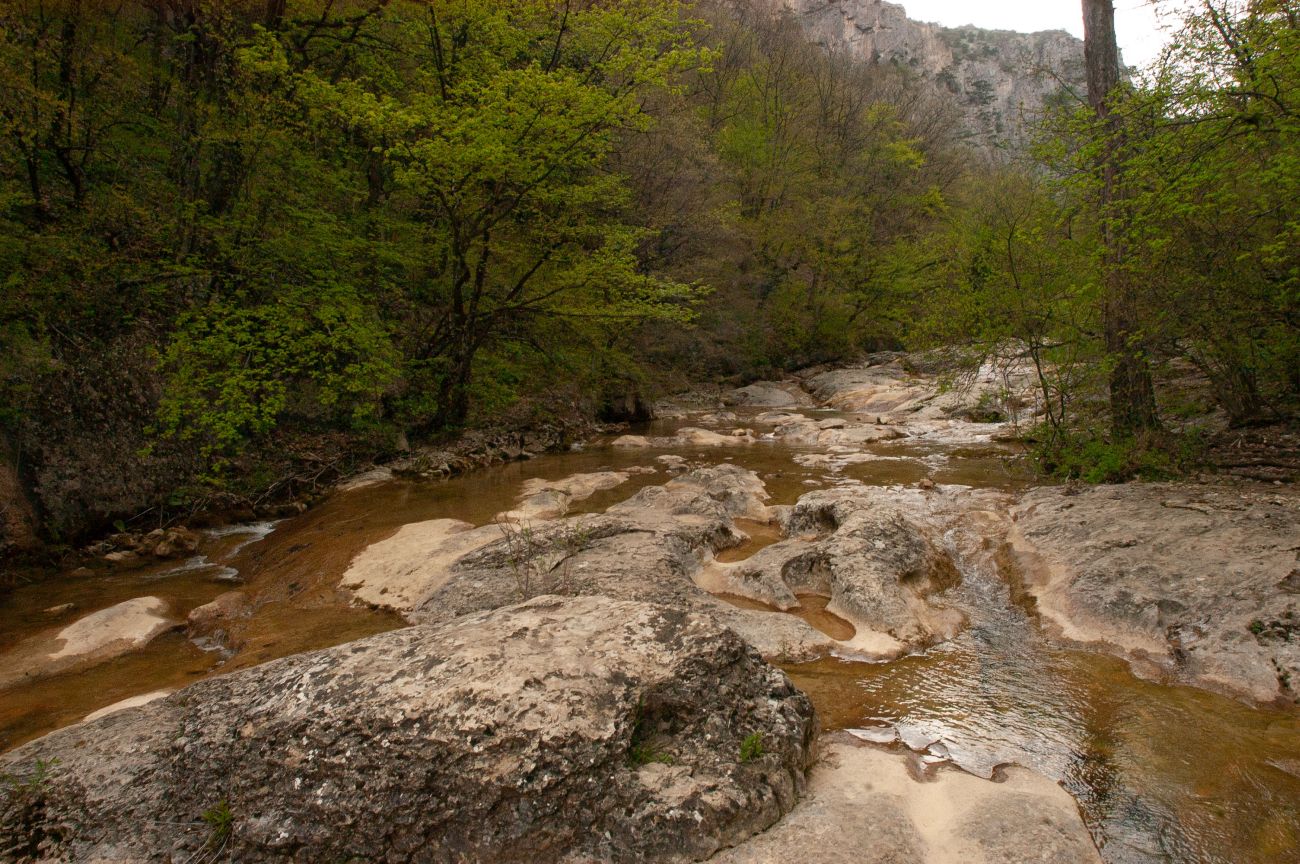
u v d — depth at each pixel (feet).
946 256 57.47
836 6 345.10
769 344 107.45
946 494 31.17
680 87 46.42
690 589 18.98
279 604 21.42
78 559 25.72
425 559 22.41
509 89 40.24
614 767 9.80
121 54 33.76
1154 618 17.21
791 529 26.09
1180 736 13.46
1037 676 16.07
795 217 110.11
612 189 53.98
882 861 9.34
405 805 9.33
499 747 9.63
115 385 29.43
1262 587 16.84
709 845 9.46
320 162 40.34
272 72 35.63
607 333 61.31
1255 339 28.81
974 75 357.00
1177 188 25.35
